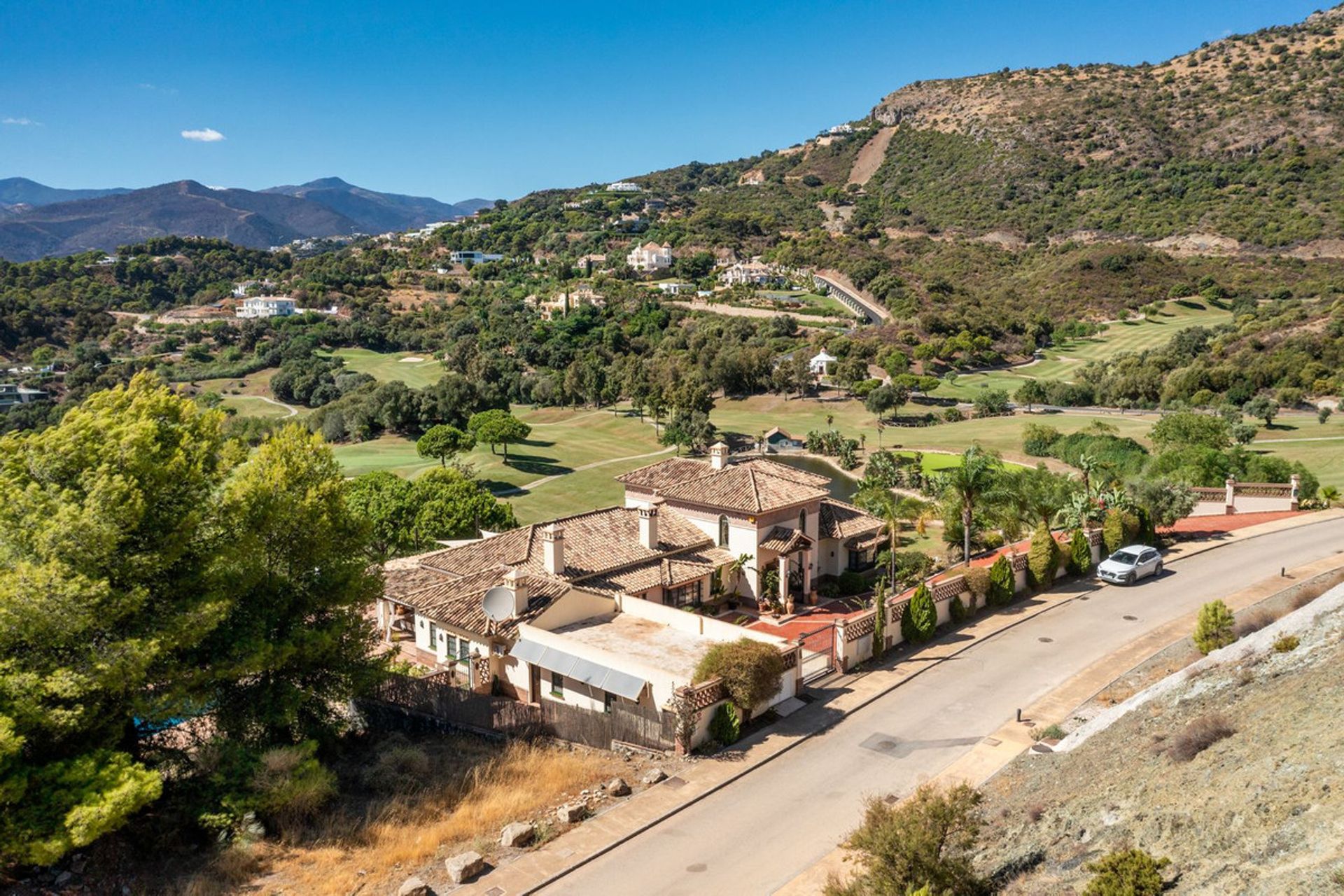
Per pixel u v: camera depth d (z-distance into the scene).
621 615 35.19
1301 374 111.00
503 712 29.08
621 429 130.75
